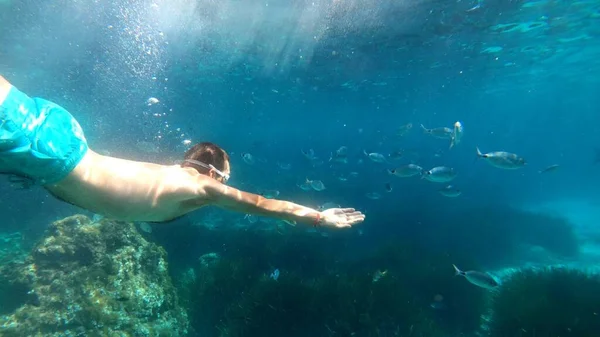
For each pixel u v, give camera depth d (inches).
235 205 84.0
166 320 327.0
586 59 1100.5
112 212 78.4
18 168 70.4
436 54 916.0
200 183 83.0
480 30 733.3
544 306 321.7
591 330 293.7
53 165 71.1
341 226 86.7
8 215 653.9
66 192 75.8
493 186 1505.9
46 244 311.1
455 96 1781.5
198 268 512.7
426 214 904.3
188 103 1892.2
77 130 78.4
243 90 1478.8
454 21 674.8
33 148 68.8
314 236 631.2
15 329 256.4
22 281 291.3
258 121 3110.2
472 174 1968.5
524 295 357.4
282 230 602.5
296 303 335.0
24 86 1454.2
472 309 410.6
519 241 776.9
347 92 1512.1
